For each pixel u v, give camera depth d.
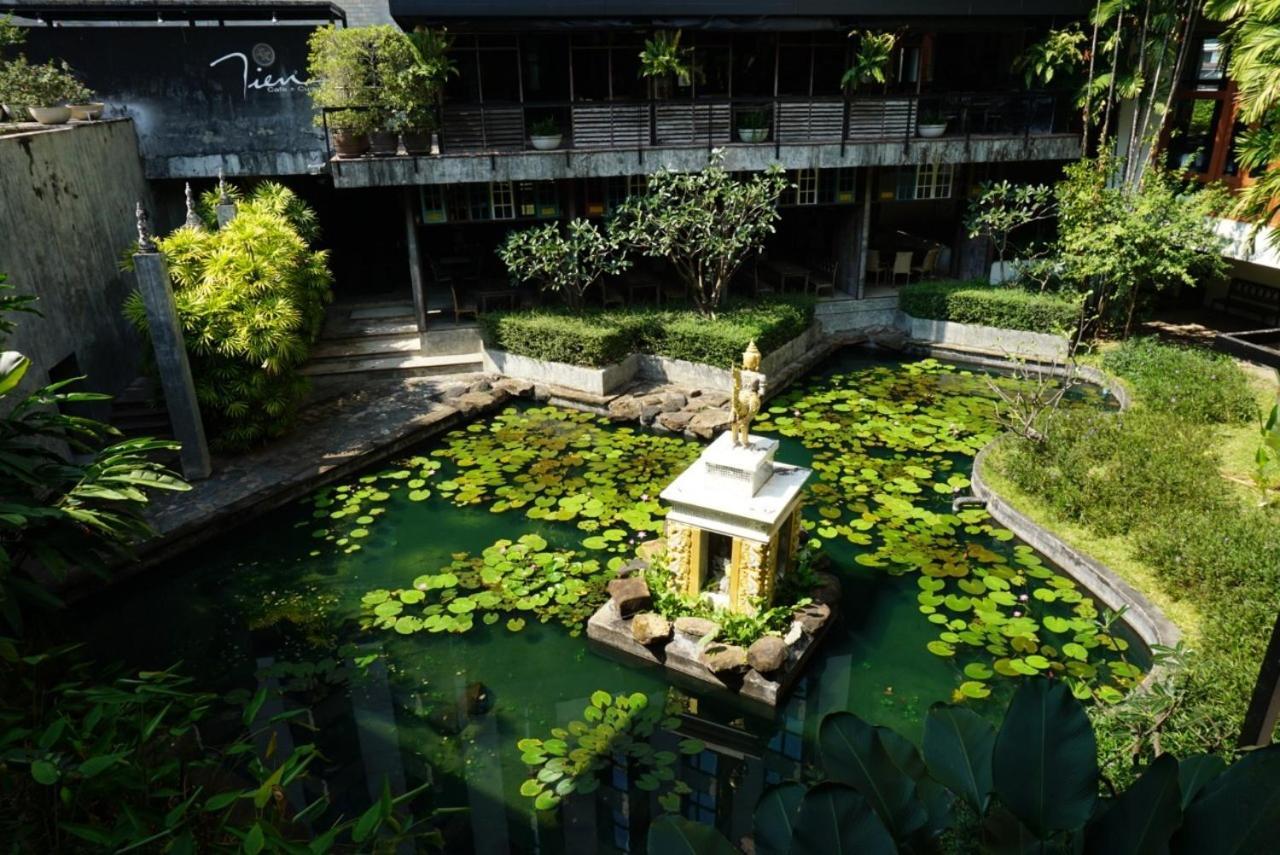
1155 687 5.11
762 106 13.67
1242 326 13.97
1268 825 1.57
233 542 8.47
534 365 12.09
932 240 17.72
